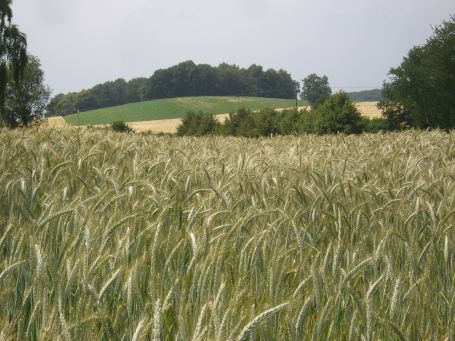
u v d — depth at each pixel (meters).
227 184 5.85
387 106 54.50
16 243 3.81
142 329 2.53
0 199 5.28
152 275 3.20
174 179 6.13
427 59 43.97
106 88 185.88
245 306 3.04
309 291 3.36
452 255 4.29
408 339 3.22
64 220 4.27
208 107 134.25
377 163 9.30
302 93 155.38
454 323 3.60
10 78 51.47
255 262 3.71
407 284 3.87
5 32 46.34
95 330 3.02
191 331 2.86
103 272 3.43
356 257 4.04
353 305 3.41
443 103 42.59
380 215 5.28
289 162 8.71
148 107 131.75
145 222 4.48
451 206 5.57
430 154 11.03
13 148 8.45
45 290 3.04
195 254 3.48
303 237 4.39
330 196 5.69
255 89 180.62
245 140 18.11
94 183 6.49
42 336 2.77
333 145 12.91
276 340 2.95
